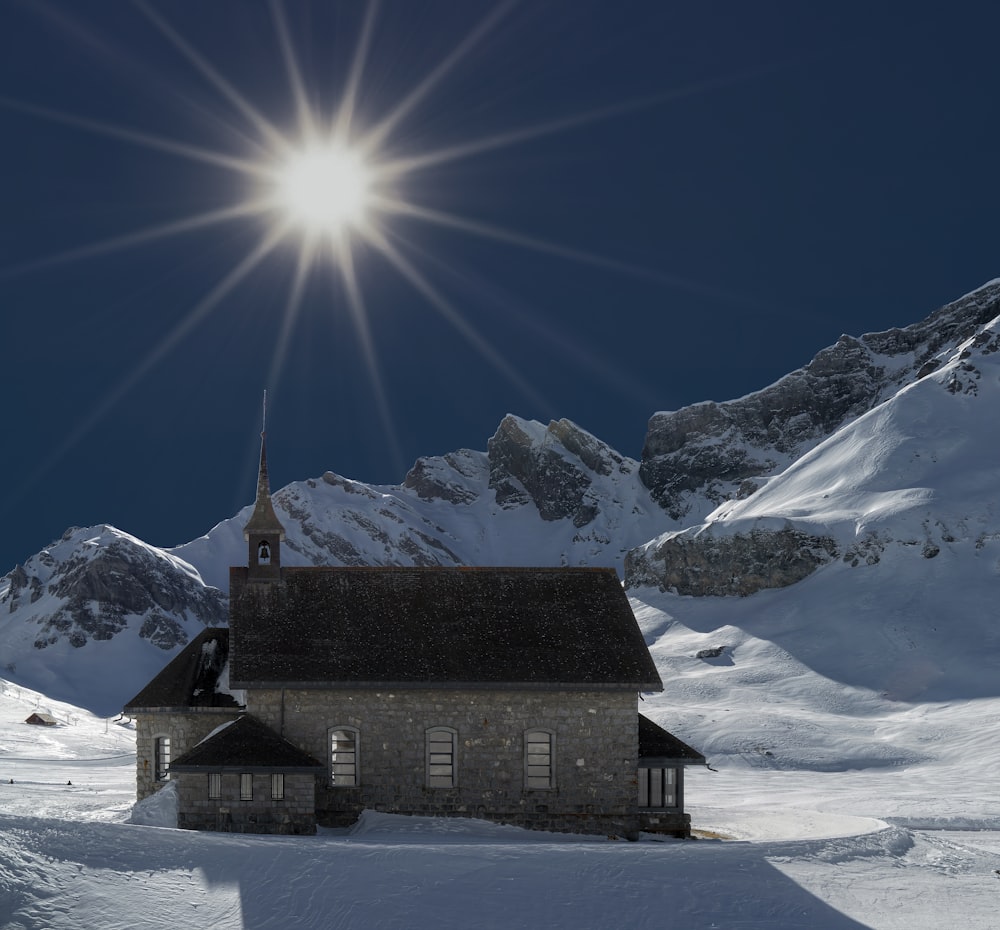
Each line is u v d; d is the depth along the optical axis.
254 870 32.62
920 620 191.12
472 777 47.69
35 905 29.05
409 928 29.55
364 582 53.03
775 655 189.62
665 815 48.69
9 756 137.75
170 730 50.19
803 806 70.06
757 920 31.66
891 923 31.98
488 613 51.97
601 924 30.67
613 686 48.09
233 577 52.16
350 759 47.72
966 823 60.56
